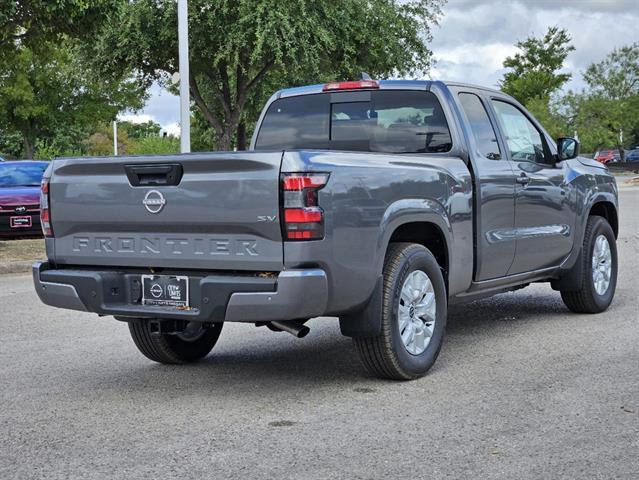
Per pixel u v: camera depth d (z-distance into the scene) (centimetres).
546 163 800
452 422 500
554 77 5381
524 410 520
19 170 1788
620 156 6141
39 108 3353
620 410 515
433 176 620
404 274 586
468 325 812
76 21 1609
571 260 816
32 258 1410
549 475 411
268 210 515
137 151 7562
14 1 1425
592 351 680
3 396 584
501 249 704
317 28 2314
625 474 411
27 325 861
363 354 587
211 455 451
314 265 521
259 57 2236
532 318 840
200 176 538
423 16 2736
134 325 655
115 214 569
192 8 2302
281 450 456
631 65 5784
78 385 613
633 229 1739
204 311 534
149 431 497
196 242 543
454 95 689
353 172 545
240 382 614
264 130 746
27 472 432
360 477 413
